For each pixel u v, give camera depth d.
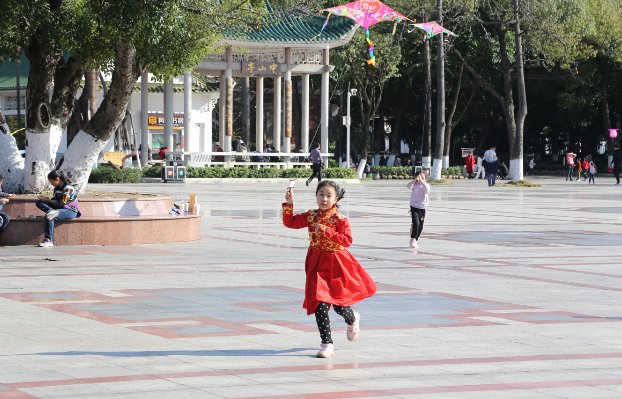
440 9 55.78
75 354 10.32
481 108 76.19
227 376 9.40
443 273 17.67
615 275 17.56
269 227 26.89
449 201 40.69
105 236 21.73
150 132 63.97
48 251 20.38
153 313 12.93
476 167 70.31
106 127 23.20
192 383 9.09
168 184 51.50
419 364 9.99
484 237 25.02
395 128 77.00
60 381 9.12
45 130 23.27
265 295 14.61
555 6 57.34
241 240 23.34
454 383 9.18
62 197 21.28
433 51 68.62
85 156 23.27
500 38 61.19
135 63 22.80
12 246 21.25
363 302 14.12
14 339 11.09
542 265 19.06
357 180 58.00
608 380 9.36
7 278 16.22
